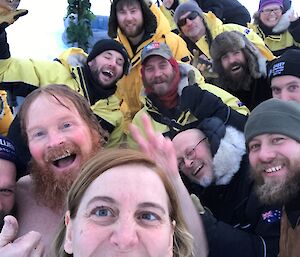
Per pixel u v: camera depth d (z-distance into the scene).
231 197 0.73
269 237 0.62
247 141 0.66
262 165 0.64
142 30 1.22
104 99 1.04
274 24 1.57
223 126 0.77
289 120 0.63
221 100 0.89
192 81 1.01
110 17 1.26
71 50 1.07
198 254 0.54
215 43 1.11
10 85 1.02
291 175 0.61
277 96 0.95
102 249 0.36
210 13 1.39
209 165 0.75
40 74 1.03
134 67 1.22
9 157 0.62
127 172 0.39
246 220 0.70
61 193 0.60
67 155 0.60
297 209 0.58
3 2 0.96
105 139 0.67
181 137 0.77
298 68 0.91
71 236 0.40
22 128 0.63
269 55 1.34
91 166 0.40
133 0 1.20
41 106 0.61
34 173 0.62
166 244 0.38
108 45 1.03
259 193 0.64
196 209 0.57
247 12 1.79
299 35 1.52
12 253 0.49
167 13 1.66
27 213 0.62
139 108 1.21
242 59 1.07
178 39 1.28
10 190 0.62
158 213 0.38
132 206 0.37
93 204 0.38
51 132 0.60
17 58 1.05
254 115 0.65
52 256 0.47
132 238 0.36
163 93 1.00
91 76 1.03
